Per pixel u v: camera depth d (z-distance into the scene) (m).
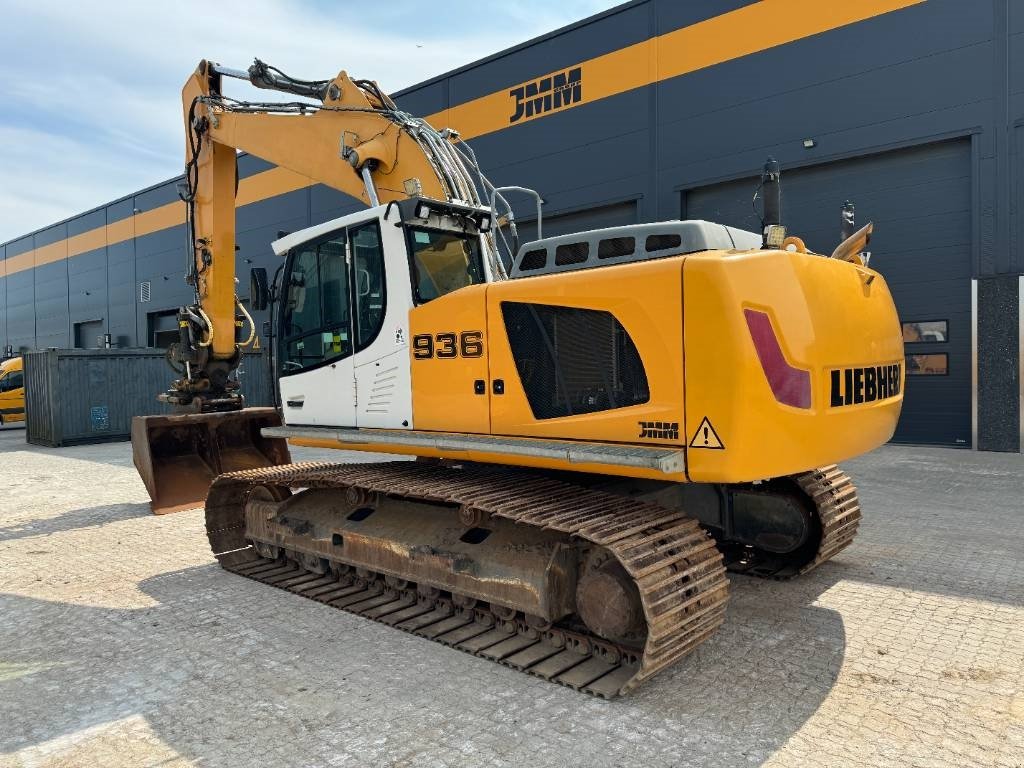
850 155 12.36
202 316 8.16
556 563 3.92
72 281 34.59
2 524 7.79
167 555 6.34
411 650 4.11
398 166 5.92
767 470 3.41
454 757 2.97
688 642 3.51
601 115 15.26
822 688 3.55
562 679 3.62
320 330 5.29
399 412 4.74
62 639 4.39
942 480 8.97
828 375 3.70
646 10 14.52
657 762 2.91
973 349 11.41
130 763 2.99
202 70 7.88
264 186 23.78
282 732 3.21
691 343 3.40
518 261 4.61
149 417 8.04
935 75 11.54
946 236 11.73
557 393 3.95
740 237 4.27
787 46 12.90
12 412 22.12
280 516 5.64
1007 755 2.93
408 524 4.77
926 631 4.24
